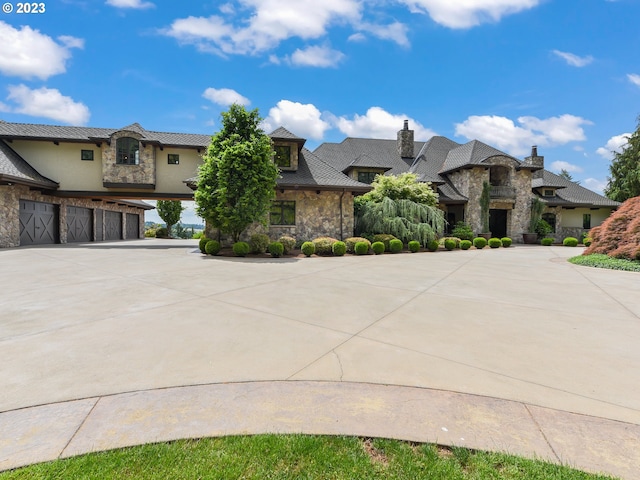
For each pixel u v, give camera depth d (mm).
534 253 16641
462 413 2410
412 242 16672
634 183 27328
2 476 1734
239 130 13938
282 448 1999
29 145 17828
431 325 4512
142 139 18234
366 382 2885
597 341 3930
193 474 1783
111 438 2074
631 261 10875
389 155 26703
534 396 2664
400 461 1903
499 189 24422
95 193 18312
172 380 2883
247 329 4258
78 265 10078
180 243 21438
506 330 4316
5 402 2482
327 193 17250
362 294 6434
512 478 1769
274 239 16578
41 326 4273
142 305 5387
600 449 2008
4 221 15227
